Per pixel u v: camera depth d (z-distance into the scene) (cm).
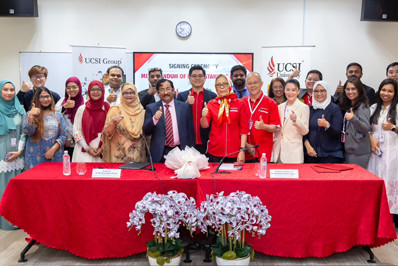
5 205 293
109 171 304
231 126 376
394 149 393
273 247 302
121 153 378
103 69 517
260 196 294
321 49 556
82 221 298
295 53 523
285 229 299
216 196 287
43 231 301
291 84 395
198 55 555
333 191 295
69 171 310
